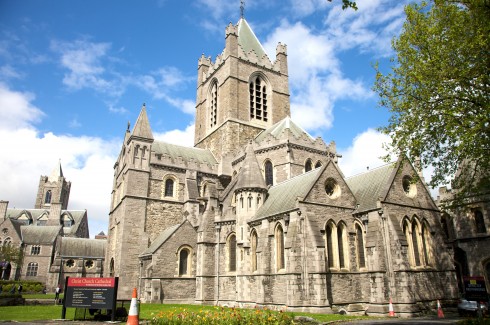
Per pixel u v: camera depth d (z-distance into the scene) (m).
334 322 24.22
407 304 30.88
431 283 34.28
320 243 32.75
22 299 40.69
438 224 37.69
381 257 33.34
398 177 36.66
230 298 40.97
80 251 90.94
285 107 72.69
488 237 43.72
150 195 53.47
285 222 35.44
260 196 43.22
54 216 128.88
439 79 25.16
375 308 32.12
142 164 53.91
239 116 66.25
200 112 77.25
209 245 44.12
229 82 67.00
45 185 149.88
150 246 49.94
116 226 55.66
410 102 26.91
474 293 23.25
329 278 33.41
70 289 23.83
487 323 20.39
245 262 39.72
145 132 55.44
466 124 23.66
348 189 37.84
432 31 25.44
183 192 56.28
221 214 45.12
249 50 73.00
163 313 20.70
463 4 25.52
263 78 72.44
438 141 27.36
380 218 34.47
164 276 43.09
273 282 35.84
